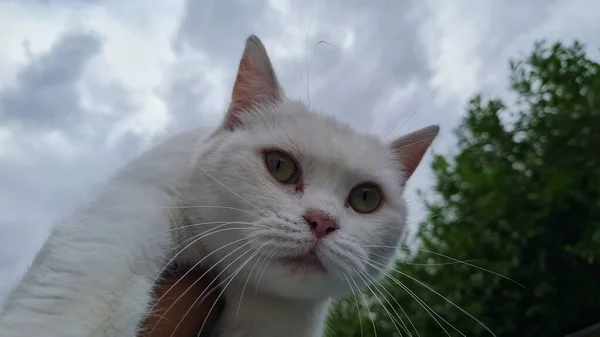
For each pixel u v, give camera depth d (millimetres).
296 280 190
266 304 204
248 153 202
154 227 177
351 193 216
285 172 204
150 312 173
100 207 176
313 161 205
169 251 186
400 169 247
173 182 198
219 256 197
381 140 240
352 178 212
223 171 198
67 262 159
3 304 168
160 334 180
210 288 201
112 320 155
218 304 204
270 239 187
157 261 178
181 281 189
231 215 194
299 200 197
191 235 197
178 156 208
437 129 256
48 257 166
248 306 203
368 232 213
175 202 195
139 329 167
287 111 219
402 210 233
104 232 166
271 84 226
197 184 198
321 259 191
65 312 150
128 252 165
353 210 216
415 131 252
